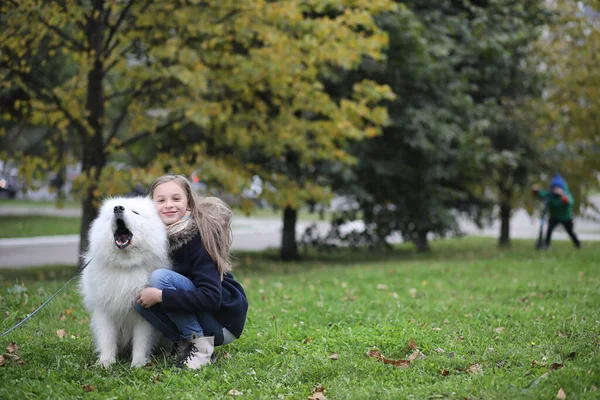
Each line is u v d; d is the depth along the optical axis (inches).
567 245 703.7
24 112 431.2
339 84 565.3
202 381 164.1
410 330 221.5
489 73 669.3
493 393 149.5
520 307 275.9
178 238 176.2
